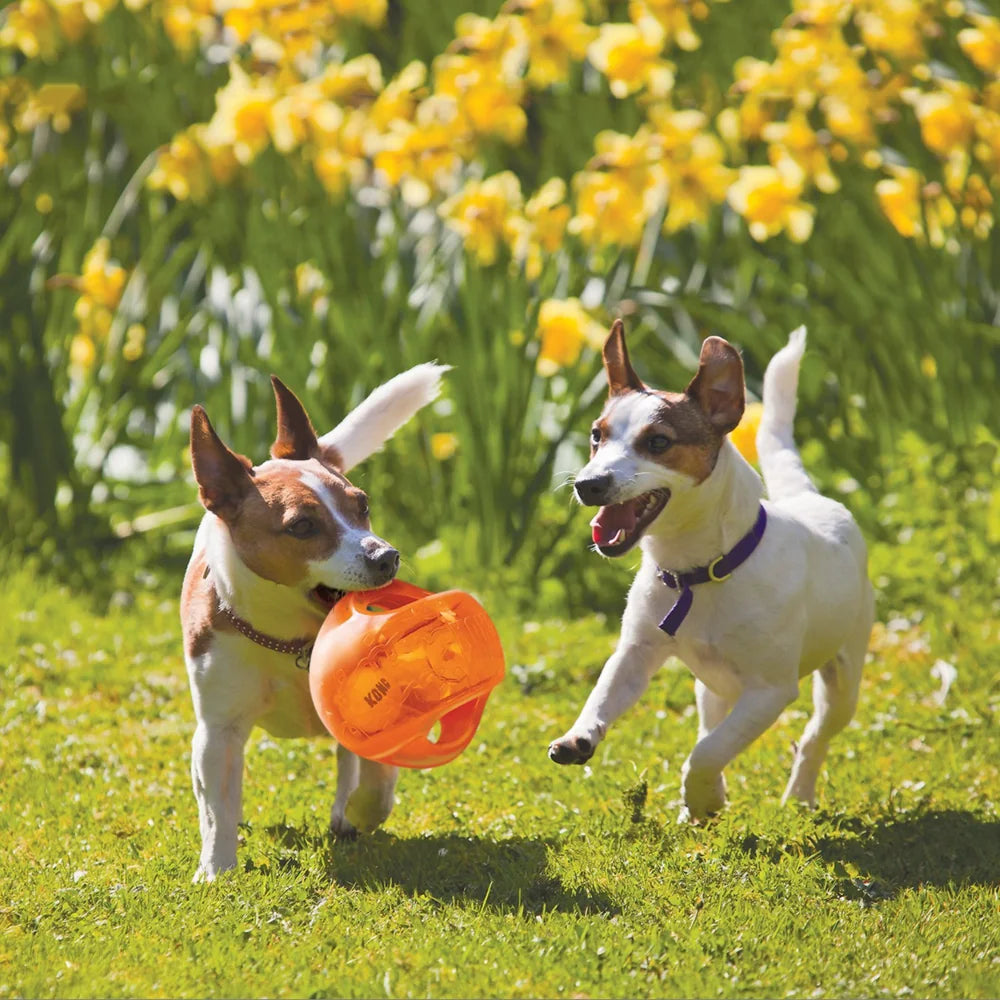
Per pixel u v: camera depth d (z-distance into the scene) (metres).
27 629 11.29
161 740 8.88
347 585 6.06
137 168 14.43
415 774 8.05
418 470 12.82
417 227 14.19
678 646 6.91
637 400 6.60
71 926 5.74
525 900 6.12
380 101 12.33
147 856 6.72
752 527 6.75
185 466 13.97
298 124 12.18
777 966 5.41
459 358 12.42
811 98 12.55
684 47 13.42
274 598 6.21
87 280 13.40
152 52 14.73
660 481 6.45
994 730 8.62
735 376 6.57
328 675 5.89
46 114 14.38
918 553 11.75
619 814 7.20
